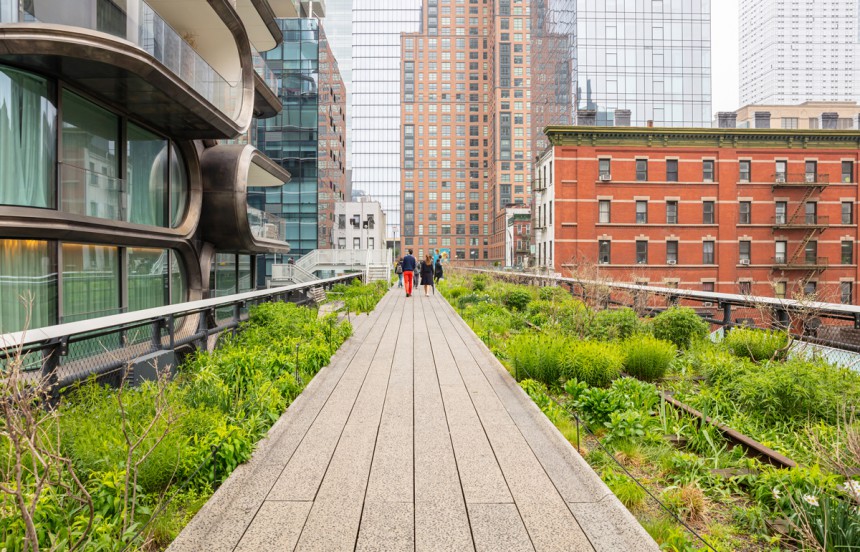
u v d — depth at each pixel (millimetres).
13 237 10414
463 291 23859
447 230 147375
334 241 59125
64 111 11820
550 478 4496
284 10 34938
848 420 5805
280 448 5199
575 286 19203
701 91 57906
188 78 14633
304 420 6086
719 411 6566
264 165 22859
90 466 4082
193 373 6789
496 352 10102
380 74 151750
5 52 9812
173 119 14820
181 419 4785
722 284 46938
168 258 16500
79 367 6082
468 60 149125
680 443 5668
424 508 3969
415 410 6477
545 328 11688
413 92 149750
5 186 10367
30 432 2850
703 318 11258
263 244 21797
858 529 3523
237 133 16953
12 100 10594
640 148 47031
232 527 3691
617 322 10742
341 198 68938
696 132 46594
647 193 46938
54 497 3479
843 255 47719
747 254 47375
